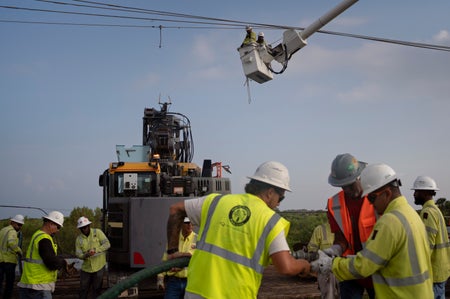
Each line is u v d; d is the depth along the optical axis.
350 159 4.38
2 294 10.25
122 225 9.49
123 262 9.43
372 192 3.58
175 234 3.57
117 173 10.03
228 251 2.99
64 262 7.39
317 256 3.77
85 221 9.10
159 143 11.74
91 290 10.04
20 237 11.62
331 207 4.63
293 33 8.27
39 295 6.98
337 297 5.05
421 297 3.25
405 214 3.35
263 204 3.14
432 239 5.82
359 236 4.45
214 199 3.30
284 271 2.93
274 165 3.32
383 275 3.38
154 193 10.02
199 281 3.01
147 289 9.54
